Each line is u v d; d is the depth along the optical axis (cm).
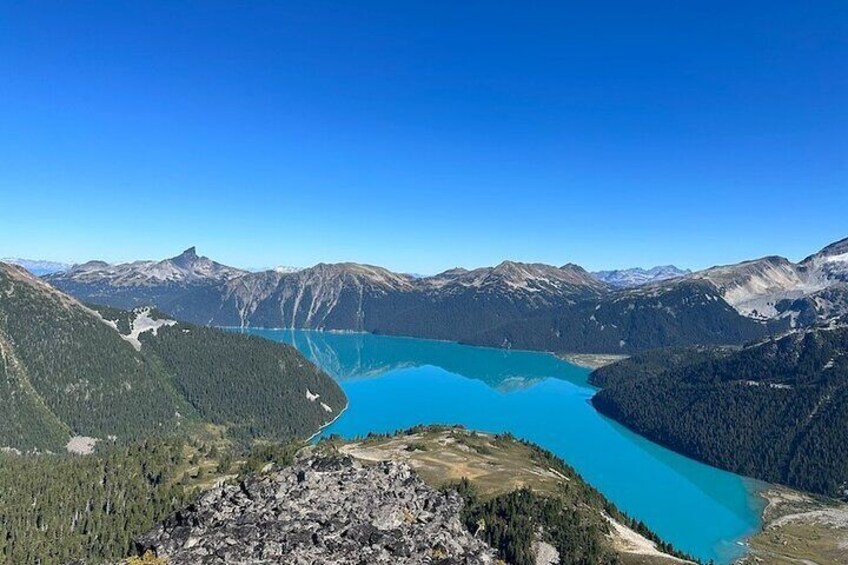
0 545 18375
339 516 11388
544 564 15550
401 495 12850
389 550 10638
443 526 12106
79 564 14038
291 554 9975
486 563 11481
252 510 11344
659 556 16500
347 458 13962
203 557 9862
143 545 10706
